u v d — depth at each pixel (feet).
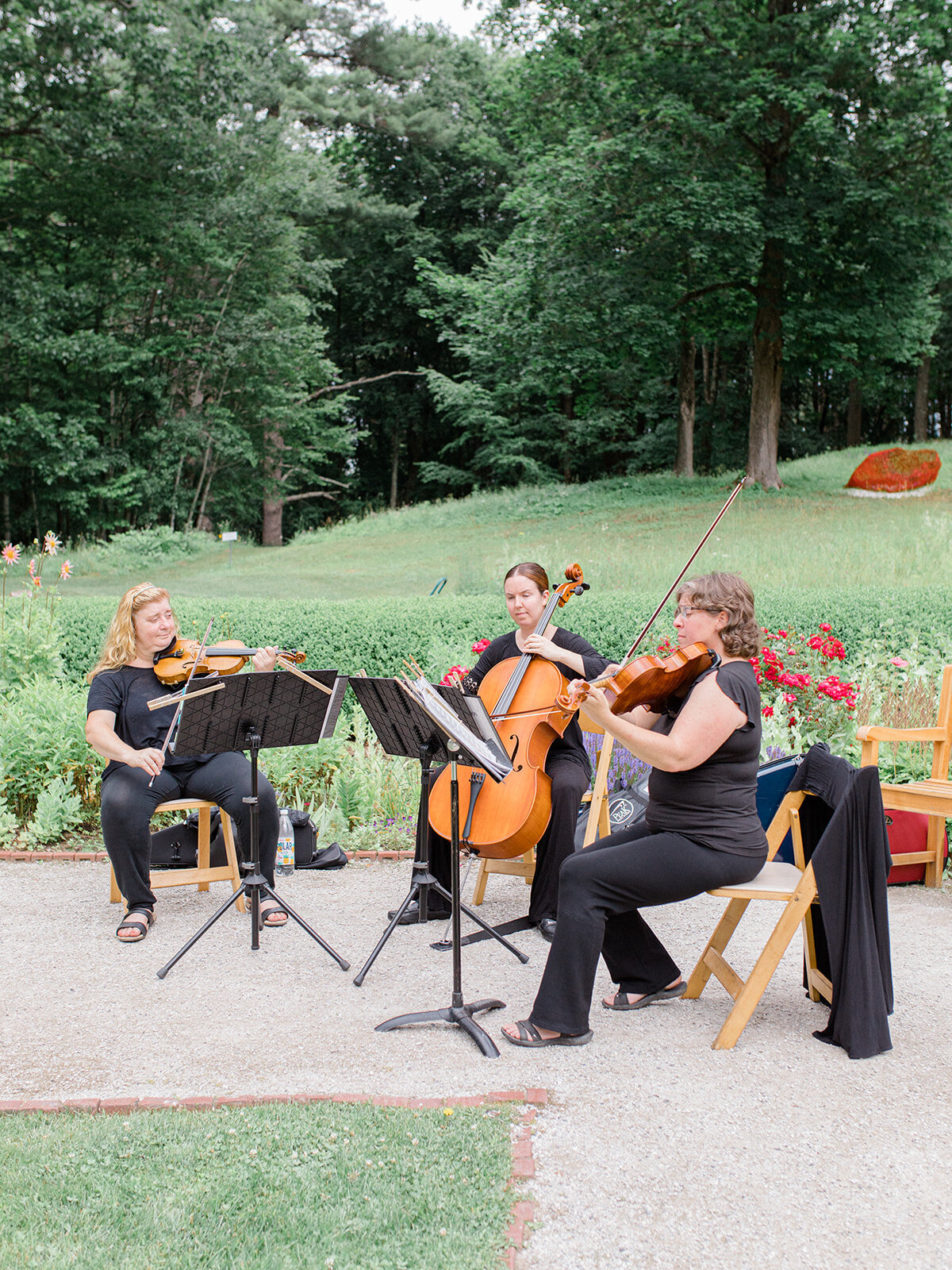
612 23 58.95
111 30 61.31
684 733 9.70
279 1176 7.70
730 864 9.99
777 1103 8.95
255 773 12.86
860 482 65.98
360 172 96.07
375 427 116.16
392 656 23.88
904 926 13.70
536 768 12.72
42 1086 9.27
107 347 66.64
